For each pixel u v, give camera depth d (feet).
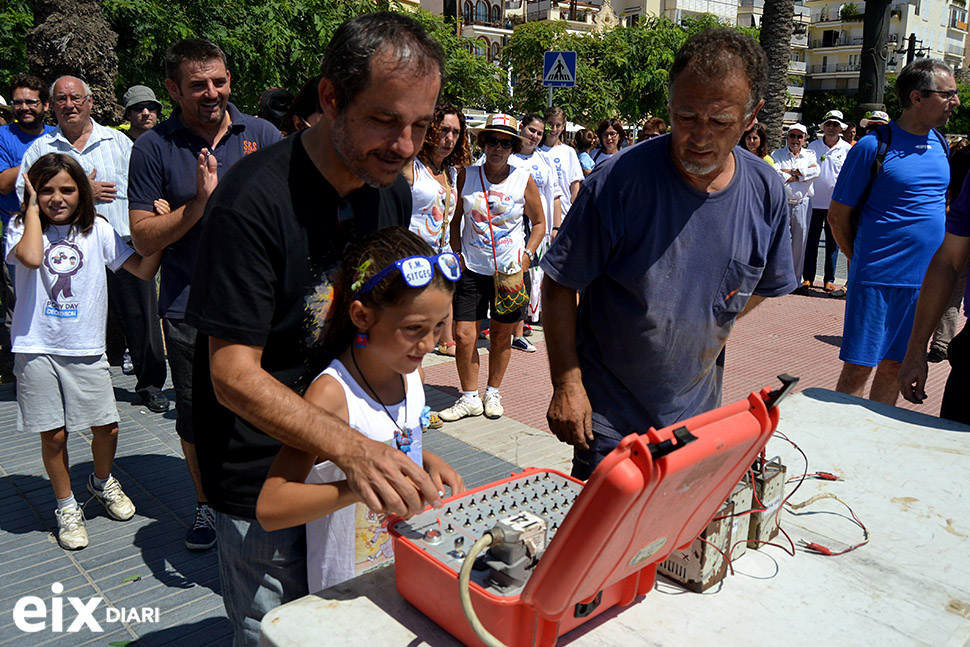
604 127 30.12
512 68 80.84
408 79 4.74
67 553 11.39
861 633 5.24
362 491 4.64
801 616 5.41
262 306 5.18
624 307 6.99
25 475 14.03
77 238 11.35
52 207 11.21
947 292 10.08
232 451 5.80
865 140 13.66
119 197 17.01
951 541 6.68
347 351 5.71
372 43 4.70
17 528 12.12
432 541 4.94
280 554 5.91
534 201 17.48
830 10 267.18
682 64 5.94
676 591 5.64
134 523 12.30
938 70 12.80
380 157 5.03
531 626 4.45
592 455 7.44
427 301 4.98
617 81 79.10
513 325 17.02
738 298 6.98
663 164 6.57
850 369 14.34
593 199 6.78
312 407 4.94
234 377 5.02
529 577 4.54
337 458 4.77
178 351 10.57
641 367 7.13
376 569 5.53
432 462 5.95
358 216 5.92
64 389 11.31
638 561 4.77
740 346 24.70
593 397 7.48
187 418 10.80
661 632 5.09
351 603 5.08
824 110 250.16
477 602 4.48
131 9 30.12
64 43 21.68
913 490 7.64
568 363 7.18
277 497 5.07
